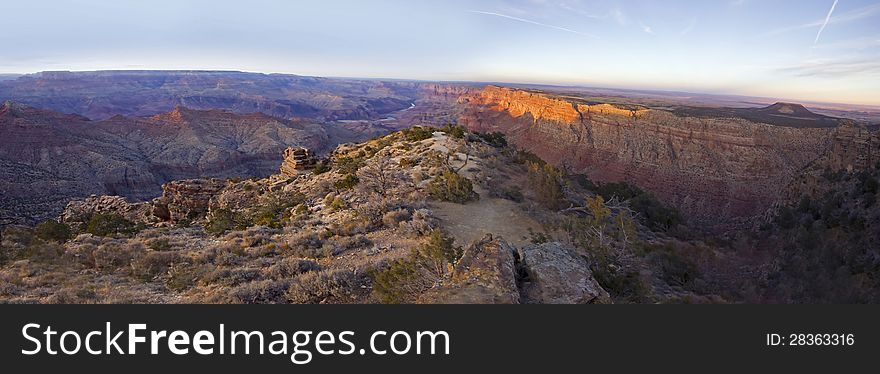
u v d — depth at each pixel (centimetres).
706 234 3688
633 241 1955
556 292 1248
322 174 4766
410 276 1304
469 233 2228
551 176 3130
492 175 3581
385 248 1955
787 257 2225
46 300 1231
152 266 1728
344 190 3353
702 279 1889
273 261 1827
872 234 2269
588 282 1309
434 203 2747
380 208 2538
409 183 3244
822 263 1933
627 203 3366
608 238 2006
